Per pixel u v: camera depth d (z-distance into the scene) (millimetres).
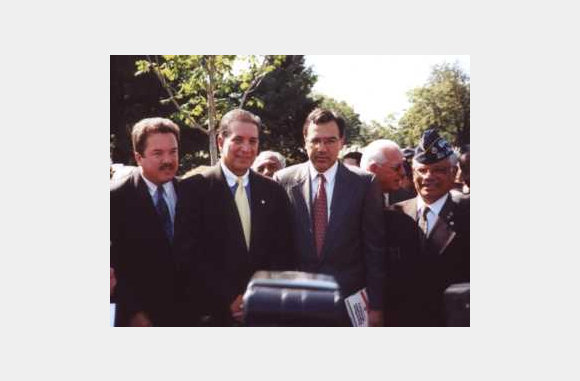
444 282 4520
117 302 4652
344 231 4555
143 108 14578
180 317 4562
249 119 4539
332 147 4570
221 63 9148
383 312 4594
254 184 4598
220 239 4504
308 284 3301
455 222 4523
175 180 4723
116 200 4590
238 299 4469
